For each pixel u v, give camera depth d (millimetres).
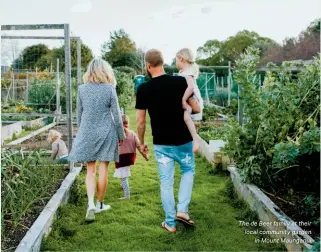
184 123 3928
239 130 4875
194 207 4730
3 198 3988
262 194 4289
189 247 3672
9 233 3674
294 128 4645
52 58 10352
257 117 4793
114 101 4453
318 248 2900
